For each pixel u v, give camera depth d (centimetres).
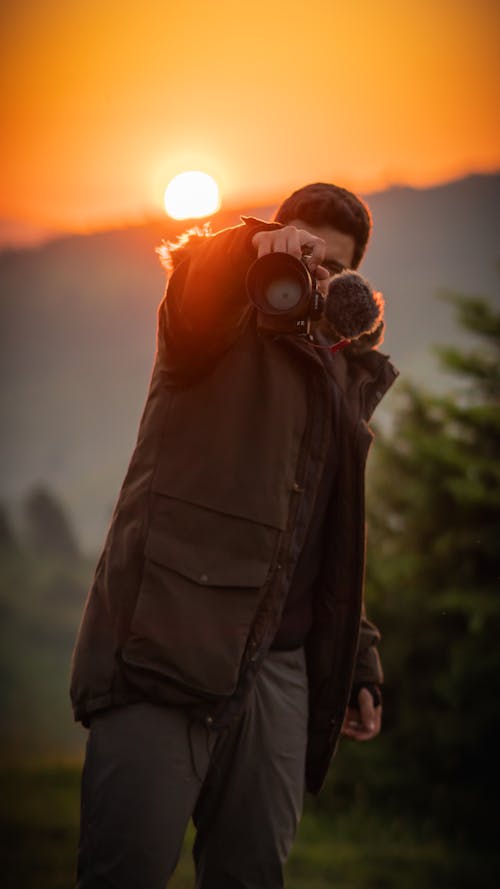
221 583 416
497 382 2105
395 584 2039
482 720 1916
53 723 7850
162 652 411
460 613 1994
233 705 425
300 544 440
